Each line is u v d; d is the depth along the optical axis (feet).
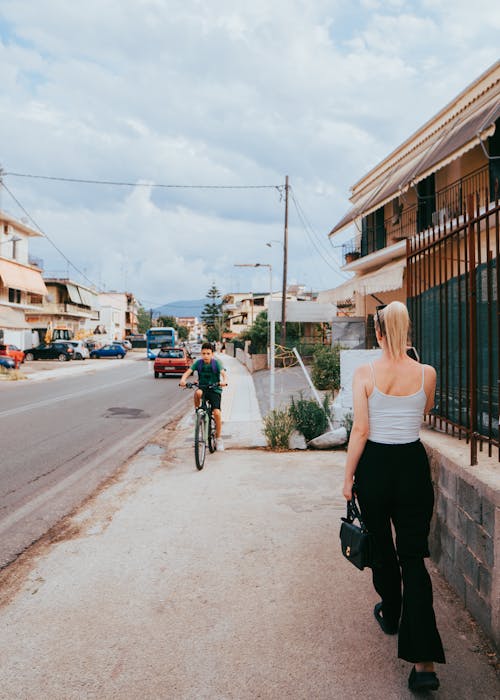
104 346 180.45
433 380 8.67
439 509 11.99
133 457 26.27
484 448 12.12
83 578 11.89
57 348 150.30
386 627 9.39
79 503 18.45
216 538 14.16
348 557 8.79
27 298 158.71
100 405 48.49
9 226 141.79
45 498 19.10
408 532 8.32
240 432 32.09
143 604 10.59
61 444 29.55
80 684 8.02
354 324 70.03
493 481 9.26
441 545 11.85
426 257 16.34
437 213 48.42
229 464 23.48
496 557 8.80
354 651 8.87
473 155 46.52
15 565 12.98
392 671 8.34
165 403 51.29
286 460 24.03
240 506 16.99
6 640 9.32
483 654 8.79
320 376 52.80
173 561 12.70
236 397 53.83
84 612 10.30
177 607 10.43
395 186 49.47
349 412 27.96
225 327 334.24
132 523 15.69
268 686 7.96
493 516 8.93
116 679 8.13
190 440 30.71
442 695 7.77
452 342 13.96
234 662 8.57
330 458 24.44
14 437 31.60
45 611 10.38
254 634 9.41
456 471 10.75
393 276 47.91
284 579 11.62
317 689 7.89
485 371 12.40
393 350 8.57
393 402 8.45
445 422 14.12
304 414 27.63
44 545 14.30
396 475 8.34
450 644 9.07
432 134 51.16
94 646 9.07
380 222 66.69
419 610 7.84
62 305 195.62
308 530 14.65
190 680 8.10
